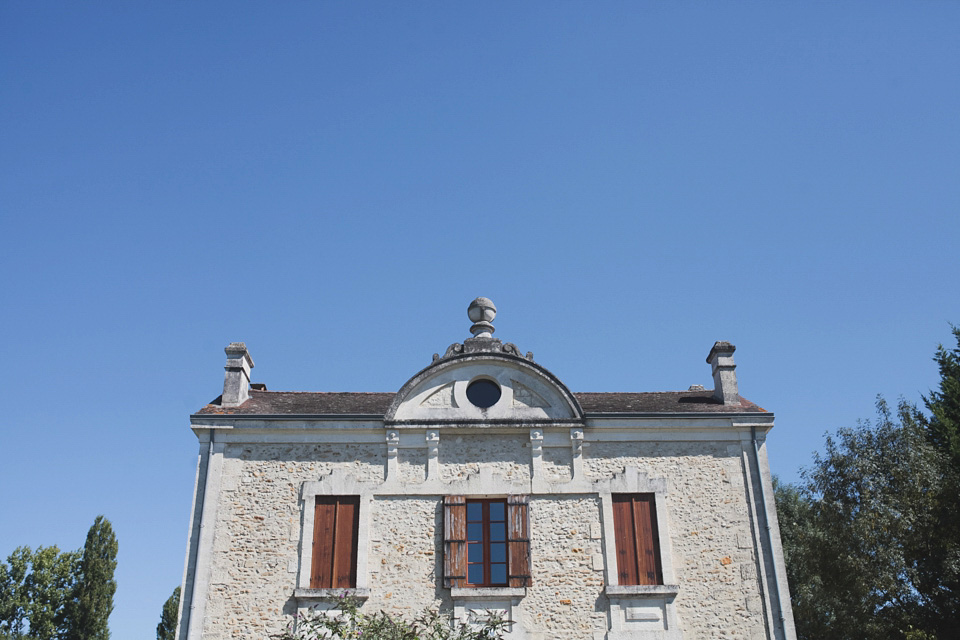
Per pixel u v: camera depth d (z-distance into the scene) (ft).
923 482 65.31
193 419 48.21
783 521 80.59
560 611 44.47
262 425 48.34
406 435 48.70
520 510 46.80
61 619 105.40
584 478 47.78
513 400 49.85
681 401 53.67
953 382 79.25
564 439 48.91
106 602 108.06
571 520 46.83
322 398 55.36
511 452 48.67
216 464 47.50
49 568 107.45
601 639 43.83
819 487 69.62
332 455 48.14
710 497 47.65
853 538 65.10
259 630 43.50
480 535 46.68
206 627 43.39
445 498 46.91
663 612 44.62
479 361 50.60
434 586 44.98
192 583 44.45
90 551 109.40
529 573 45.11
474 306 55.47
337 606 41.81
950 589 63.21
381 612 41.57
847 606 66.54
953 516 64.13
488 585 45.39
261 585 44.60
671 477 48.08
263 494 46.93
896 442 68.80
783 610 44.75
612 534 46.34
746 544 46.44
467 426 48.67
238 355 53.21
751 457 48.75
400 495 47.14
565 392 49.57
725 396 52.06
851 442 69.87
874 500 64.69
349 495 47.03
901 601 64.69
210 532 45.70
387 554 45.60
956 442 72.43
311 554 45.44
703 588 45.29
